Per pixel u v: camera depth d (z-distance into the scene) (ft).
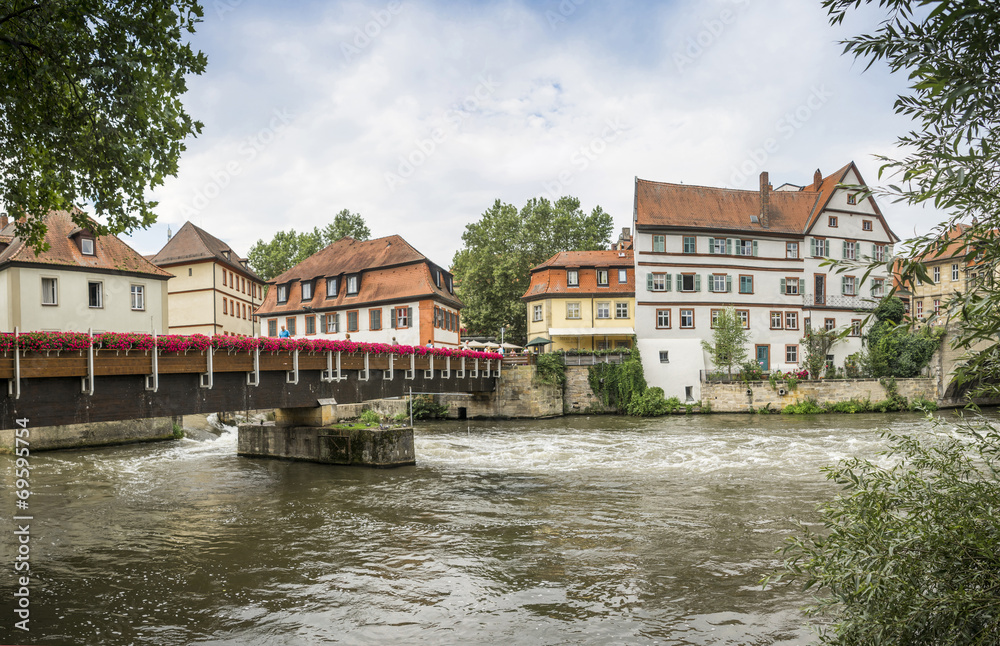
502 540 34.83
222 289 147.74
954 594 9.41
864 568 10.68
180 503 45.57
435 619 24.26
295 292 157.48
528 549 33.01
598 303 142.82
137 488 51.47
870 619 10.36
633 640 22.07
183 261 143.02
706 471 56.08
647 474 55.31
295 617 24.67
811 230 138.62
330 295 149.07
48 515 42.04
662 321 132.77
